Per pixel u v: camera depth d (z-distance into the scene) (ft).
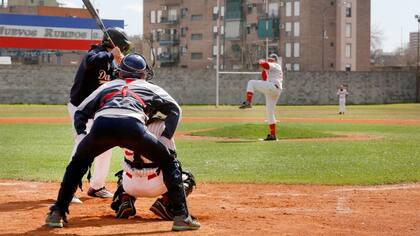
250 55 326.03
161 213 26.55
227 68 336.90
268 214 28.37
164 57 362.53
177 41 360.89
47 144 69.51
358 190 36.81
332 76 241.96
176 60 361.30
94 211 29.37
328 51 320.70
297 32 318.45
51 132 88.43
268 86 71.15
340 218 27.40
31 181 40.73
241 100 231.50
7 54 308.81
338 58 323.78
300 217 27.61
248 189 37.24
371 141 73.61
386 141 73.72
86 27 273.54
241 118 131.64
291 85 238.27
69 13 384.06
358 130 95.96
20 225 25.52
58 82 219.61
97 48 31.09
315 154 58.18
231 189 37.19
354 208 30.32
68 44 271.49
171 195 24.48
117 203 27.61
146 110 24.35
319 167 48.32
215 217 27.58
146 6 375.25
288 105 232.94
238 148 64.28
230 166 49.14
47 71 218.59
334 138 78.59
